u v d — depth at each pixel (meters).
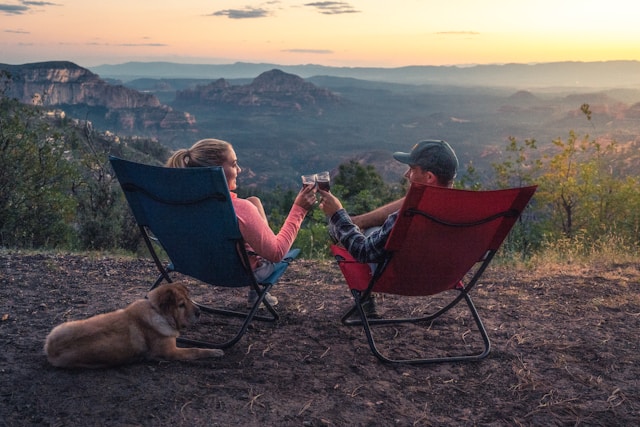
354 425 2.88
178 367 3.42
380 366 3.63
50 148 10.94
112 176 12.32
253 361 3.62
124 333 3.32
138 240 12.02
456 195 3.22
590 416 3.06
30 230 10.46
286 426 2.82
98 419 2.79
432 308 4.96
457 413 3.07
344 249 4.15
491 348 4.01
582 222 19.91
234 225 3.44
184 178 3.30
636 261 7.45
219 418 2.86
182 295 3.46
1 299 4.73
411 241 3.44
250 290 4.73
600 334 4.34
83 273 5.82
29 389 3.06
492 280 6.21
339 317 4.61
